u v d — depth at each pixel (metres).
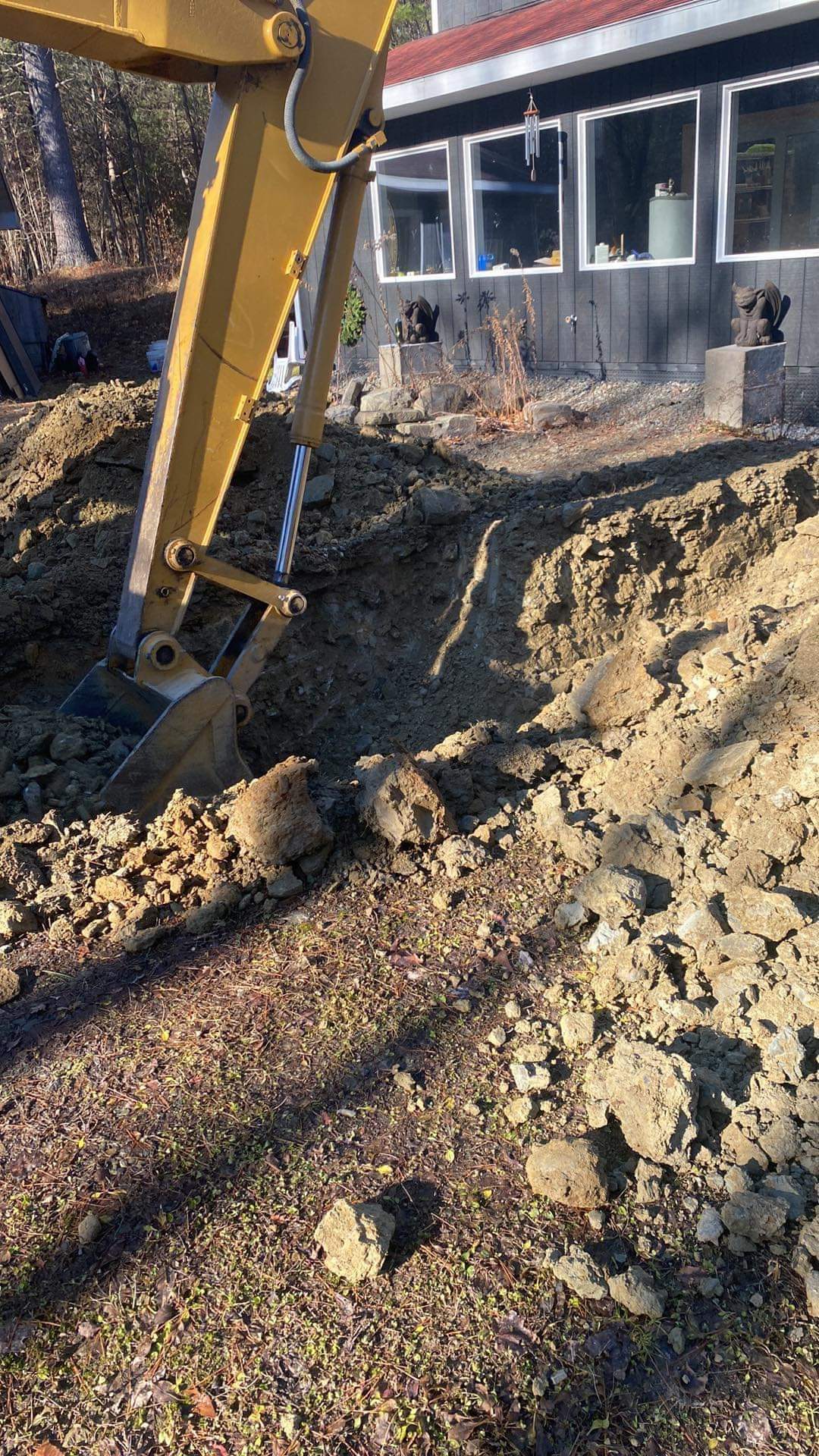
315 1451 2.15
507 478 7.79
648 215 12.12
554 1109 2.89
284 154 4.26
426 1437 2.15
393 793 4.12
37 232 28.66
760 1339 2.29
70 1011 3.43
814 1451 2.08
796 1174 2.63
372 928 3.71
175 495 4.50
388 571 6.55
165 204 29.81
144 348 19.88
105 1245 2.62
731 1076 2.90
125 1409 2.27
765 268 11.14
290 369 15.37
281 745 6.00
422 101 13.27
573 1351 2.29
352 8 4.23
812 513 6.60
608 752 4.65
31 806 4.45
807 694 4.16
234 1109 2.97
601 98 11.96
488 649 6.10
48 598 5.96
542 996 3.32
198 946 3.71
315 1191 2.71
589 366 13.29
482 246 14.09
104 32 3.69
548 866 3.96
